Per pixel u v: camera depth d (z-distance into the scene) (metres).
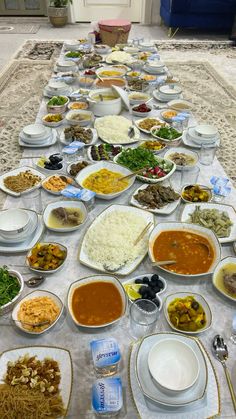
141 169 1.27
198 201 1.15
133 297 0.82
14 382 0.66
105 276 0.85
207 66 3.32
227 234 1.01
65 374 0.68
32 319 0.77
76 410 0.64
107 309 0.80
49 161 1.33
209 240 0.97
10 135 1.84
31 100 2.40
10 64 3.16
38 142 1.46
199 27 4.20
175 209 1.13
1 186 1.21
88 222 1.08
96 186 1.19
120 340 0.75
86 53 2.52
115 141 1.48
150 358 0.67
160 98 1.91
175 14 4.10
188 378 0.65
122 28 2.69
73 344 0.75
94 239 0.95
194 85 2.84
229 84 2.90
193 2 3.98
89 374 0.69
